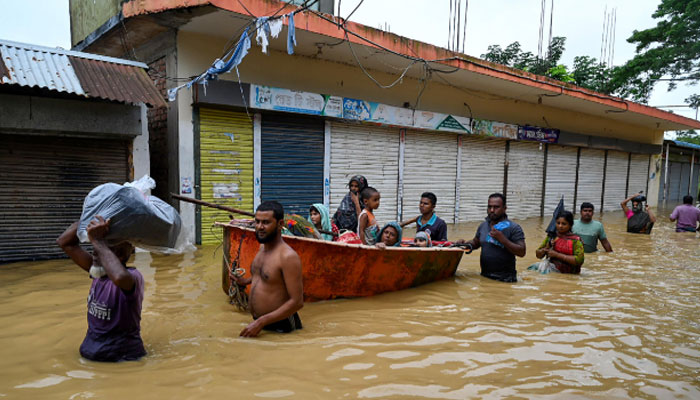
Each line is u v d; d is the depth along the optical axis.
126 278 2.80
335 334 3.79
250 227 4.61
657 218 15.91
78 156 7.09
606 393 2.86
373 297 5.08
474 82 12.44
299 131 9.83
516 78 12.29
